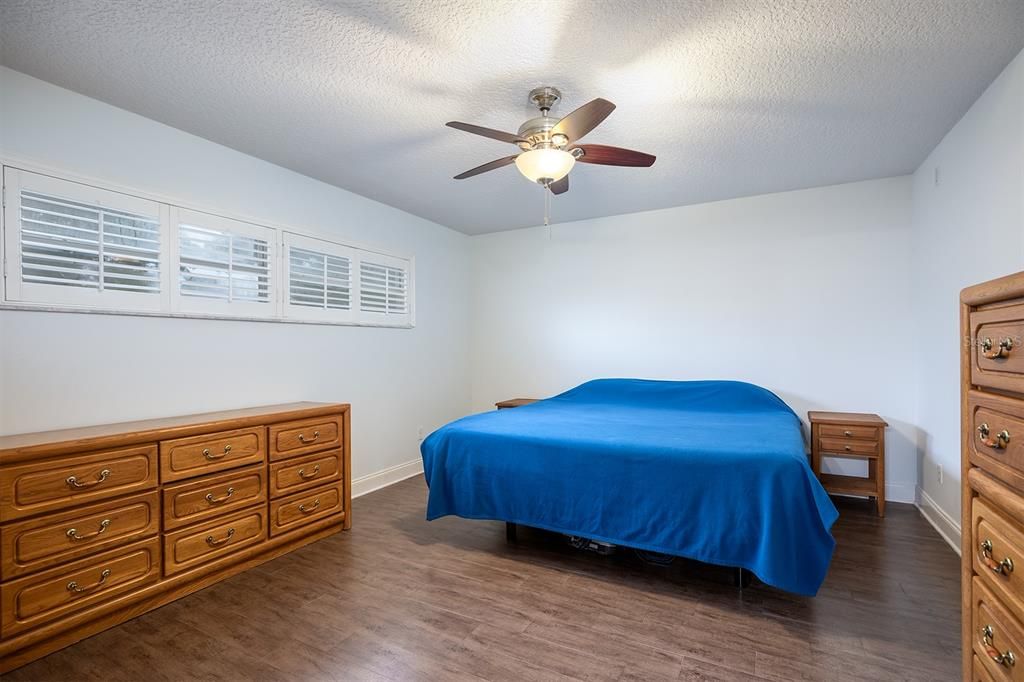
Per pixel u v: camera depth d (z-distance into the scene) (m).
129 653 1.78
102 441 1.93
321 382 3.47
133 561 2.02
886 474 3.48
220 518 2.34
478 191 3.72
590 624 1.95
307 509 2.77
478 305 5.16
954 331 2.70
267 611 2.06
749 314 3.92
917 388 3.37
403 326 4.23
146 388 2.48
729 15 1.72
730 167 3.23
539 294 4.83
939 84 2.20
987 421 0.98
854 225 3.58
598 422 3.00
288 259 3.23
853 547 2.65
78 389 2.23
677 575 2.38
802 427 3.65
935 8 1.68
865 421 3.19
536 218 4.53
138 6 1.67
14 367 2.05
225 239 2.85
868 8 1.68
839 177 3.45
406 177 3.41
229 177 2.88
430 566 2.49
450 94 2.27
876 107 2.41
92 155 2.29
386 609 2.07
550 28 1.79
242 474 2.45
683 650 1.78
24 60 1.99
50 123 2.16
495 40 1.86
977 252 2.38
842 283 3.62
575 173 3.34
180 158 2.64
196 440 2.25
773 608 2.06
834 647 1.78
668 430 2.70
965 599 1.09
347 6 1.68
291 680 1.63
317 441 2.84
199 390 2.71
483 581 2.33
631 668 1.68
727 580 2.32
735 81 2.15
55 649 1.80
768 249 3.85
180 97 2.29
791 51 1.93
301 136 2.73
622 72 2.08
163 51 1.94
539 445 2.55
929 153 3.01
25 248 2.08
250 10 1.70
